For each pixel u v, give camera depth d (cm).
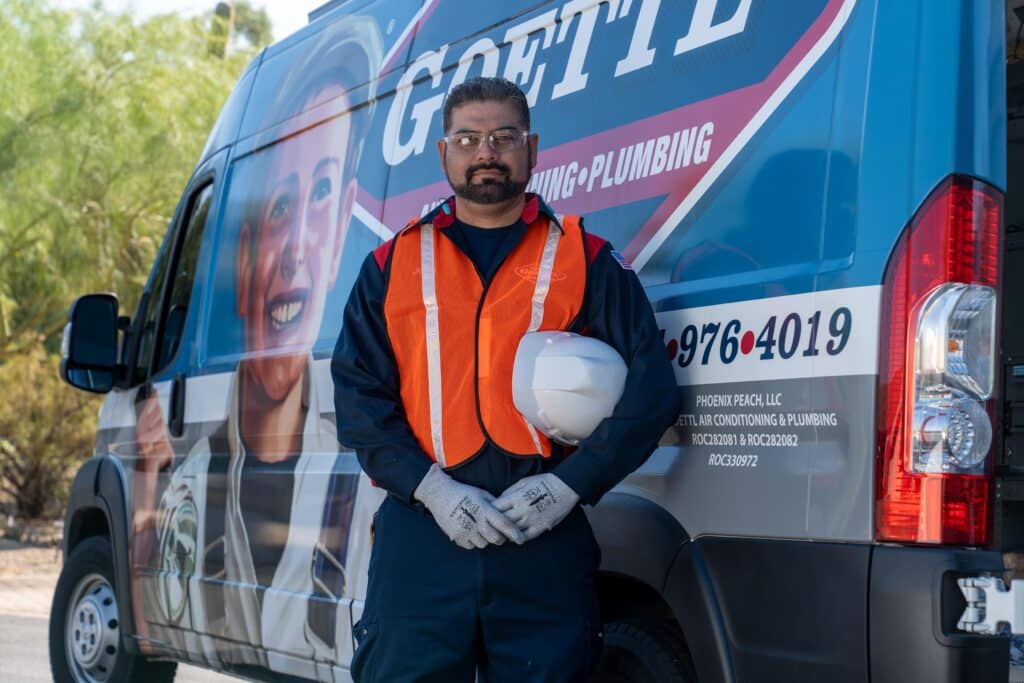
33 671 717
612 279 304
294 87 503
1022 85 434
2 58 1491
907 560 260
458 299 304
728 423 296
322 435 437
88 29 1552
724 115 311
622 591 346
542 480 288
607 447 287
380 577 301
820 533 274
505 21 392
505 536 289
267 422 471
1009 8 393
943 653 255
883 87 277
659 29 334
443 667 297
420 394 302
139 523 555
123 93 1539
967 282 268
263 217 502
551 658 293
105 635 589
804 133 291
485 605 293
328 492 428
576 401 289
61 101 1494
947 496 264
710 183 311
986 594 257
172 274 565
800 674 275
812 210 286
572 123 357
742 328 296
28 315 1559
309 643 430
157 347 562
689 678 317
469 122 303
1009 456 406
